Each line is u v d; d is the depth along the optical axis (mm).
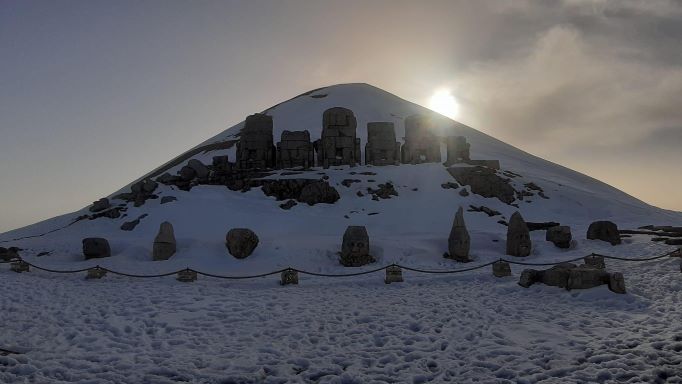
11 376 7199
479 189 35031
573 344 8727
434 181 35688
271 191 33344
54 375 7434
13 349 8680
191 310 12156
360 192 33375
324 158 39000
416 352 8469
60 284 16172
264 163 39031
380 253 21984
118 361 8062
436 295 14094
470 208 31984
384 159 39438
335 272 19594
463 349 8742
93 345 9008
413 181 35656
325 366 7867
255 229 27250
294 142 39000
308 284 16750
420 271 17984
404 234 26328
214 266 20250
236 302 13055
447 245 23578
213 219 28688
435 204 32312
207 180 36938
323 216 30078
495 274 17203
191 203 31281
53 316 11344
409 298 13695
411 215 30406
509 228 22422
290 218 29188
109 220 30938
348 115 39438
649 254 19422
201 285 16281
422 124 40469
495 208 33250
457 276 17219
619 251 20969
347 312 11852
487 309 11883
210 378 7340
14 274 18453
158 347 9078
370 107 78812
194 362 8109
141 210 31375
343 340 9453
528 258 21500
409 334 9797
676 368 7273
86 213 36938
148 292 14547
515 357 8125
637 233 25453
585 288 13086
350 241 20812
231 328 10445
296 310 12164
